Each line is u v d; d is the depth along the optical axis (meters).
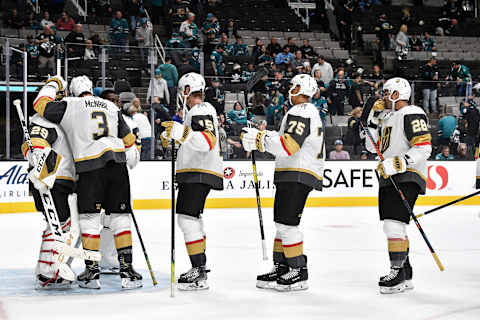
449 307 5.28
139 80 13.07
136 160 6.48
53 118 5.84
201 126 5.84
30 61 12.66
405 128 5.95
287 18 22.72
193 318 4.89
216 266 7.18
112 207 5.96
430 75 17.98
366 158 14.28
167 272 6.77
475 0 24.83
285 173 5.88
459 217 12.46
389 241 5.89
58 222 5.64
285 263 6.05
